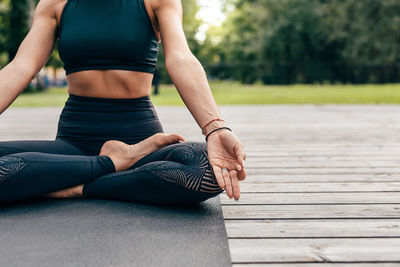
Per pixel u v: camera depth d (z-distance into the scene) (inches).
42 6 83.8
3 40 790.5
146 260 50.0
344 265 49.3
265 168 111.0
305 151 141.0
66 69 83.0
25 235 58.1
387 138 173.6
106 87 80.4
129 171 73.1
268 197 80.5
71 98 83.7
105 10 79.7
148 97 85.7
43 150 77.2
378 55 1016.9
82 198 76.7
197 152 70.3
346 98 478.9
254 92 670.5
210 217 67.4
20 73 76.4
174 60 73.7
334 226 63.2
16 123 245.8
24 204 72.9
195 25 814.5
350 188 87.7
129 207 71.7
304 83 1090.1
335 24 1024.9
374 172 105.0
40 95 698.8
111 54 78.7
